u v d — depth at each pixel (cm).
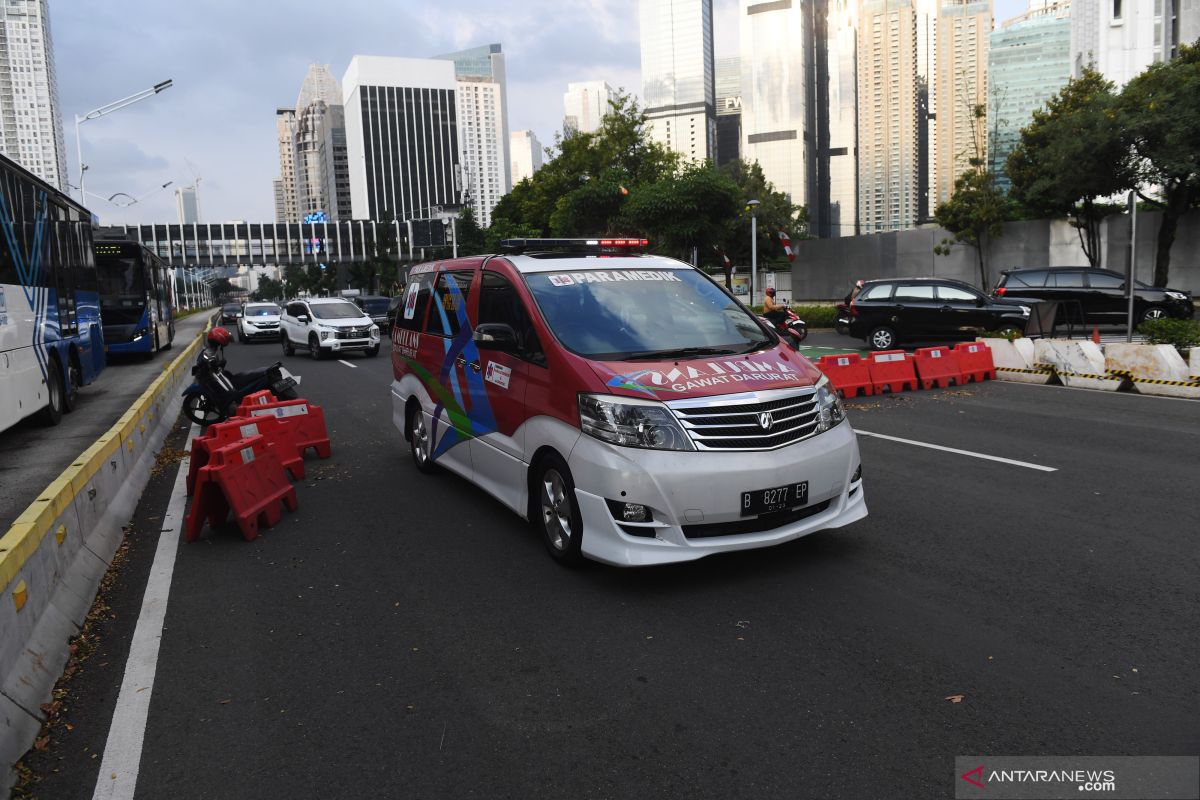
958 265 3166
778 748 311
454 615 446
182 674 385
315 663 394
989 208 2956
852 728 322
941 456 786
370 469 813
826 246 3622
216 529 619
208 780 302
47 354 1067
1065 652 379
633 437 456
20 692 340
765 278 4119
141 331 2103
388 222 6981
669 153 3959
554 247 648
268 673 385
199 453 683
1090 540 532
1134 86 2452
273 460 652
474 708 348
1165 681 350
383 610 456
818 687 355
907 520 585
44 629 396
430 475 778
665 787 289
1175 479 674
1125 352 1184
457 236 5019
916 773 293
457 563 528
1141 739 309
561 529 512
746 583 476
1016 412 1029
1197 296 2645
